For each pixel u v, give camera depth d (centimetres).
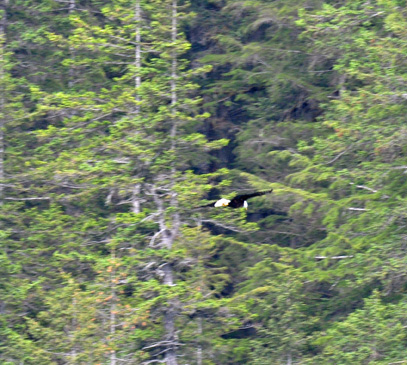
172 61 4875
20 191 5162
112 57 5350
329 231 5103
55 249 4934
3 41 5141
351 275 4894
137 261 4381
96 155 4838
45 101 4941
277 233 6375
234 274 5922
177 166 4800
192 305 4428
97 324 4109
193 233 4588
